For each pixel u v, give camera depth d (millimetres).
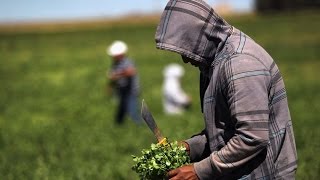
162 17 4781
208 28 4719
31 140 15867
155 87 30766
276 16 119562
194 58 4750
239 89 4551
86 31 115562
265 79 4621
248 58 4629
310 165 10586
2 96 29391
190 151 5496
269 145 4785
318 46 53469
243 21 106625
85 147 14242
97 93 28547
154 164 5113
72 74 41062
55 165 12133
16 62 54938
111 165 11945
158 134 5363
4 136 16812
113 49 18391
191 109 22047
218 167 4680
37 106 24859
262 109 4543
